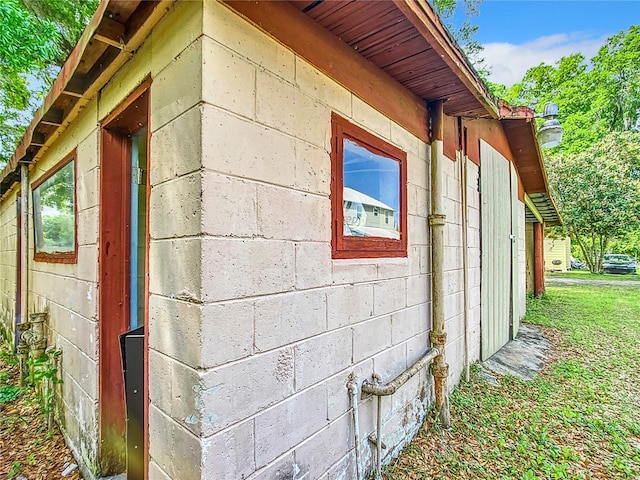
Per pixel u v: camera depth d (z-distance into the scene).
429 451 2.49
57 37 5.88
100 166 2.14
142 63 1.63
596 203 15.20
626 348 5.11
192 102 1.30
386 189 2.41
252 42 1.46
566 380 3.89
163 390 1.44
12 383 4.05
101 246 2.13
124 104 1.81
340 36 1.92
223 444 1.31
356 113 2.09
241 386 1.38
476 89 2.64
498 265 4.98
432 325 2.94
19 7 4.98
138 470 1.79
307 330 1.70
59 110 2.51
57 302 2.88
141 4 1.44
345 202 2.01
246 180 1.41
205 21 1.29
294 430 1.62
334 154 1.91
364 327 2.13
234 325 1.36
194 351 1.27
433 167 2.96
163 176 1.45
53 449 2.61
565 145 22.08
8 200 5.60
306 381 1.70
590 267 18.98
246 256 1.41
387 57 2.16
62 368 2.75
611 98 21.86
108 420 2.13
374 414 2.22
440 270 2.93
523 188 7.14
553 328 6.29
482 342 4.31
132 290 2.26
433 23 1.90
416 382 2.75
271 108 1.53
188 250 1.31
